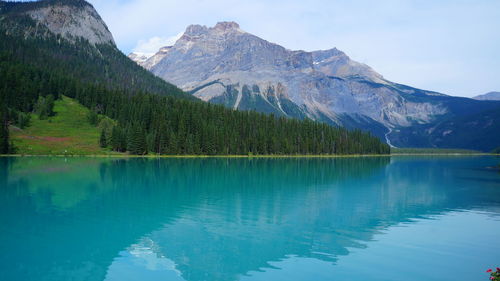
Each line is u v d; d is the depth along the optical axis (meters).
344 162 169.88
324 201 55.31
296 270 26.28
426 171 123.94
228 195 58.84
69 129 174.25
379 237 35.25
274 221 41.25
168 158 159.62
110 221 39.47
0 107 147.62
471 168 142.75
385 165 155.62
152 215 42.97
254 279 24.55
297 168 121.75
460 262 28.36
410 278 25.12
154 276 24.83
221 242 32.78
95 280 24.00
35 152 141.88
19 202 48.25
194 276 24.95
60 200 50.34
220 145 193.00
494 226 40.19
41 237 33.16
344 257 29.17
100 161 124.75
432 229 38.62
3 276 24.48
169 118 192.75
